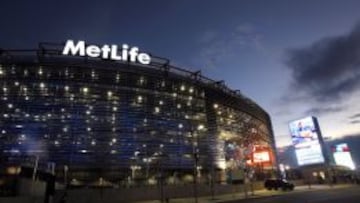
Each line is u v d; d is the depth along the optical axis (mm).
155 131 71188
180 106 77500
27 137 61281
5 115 62094
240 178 59344
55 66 67438
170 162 70312
